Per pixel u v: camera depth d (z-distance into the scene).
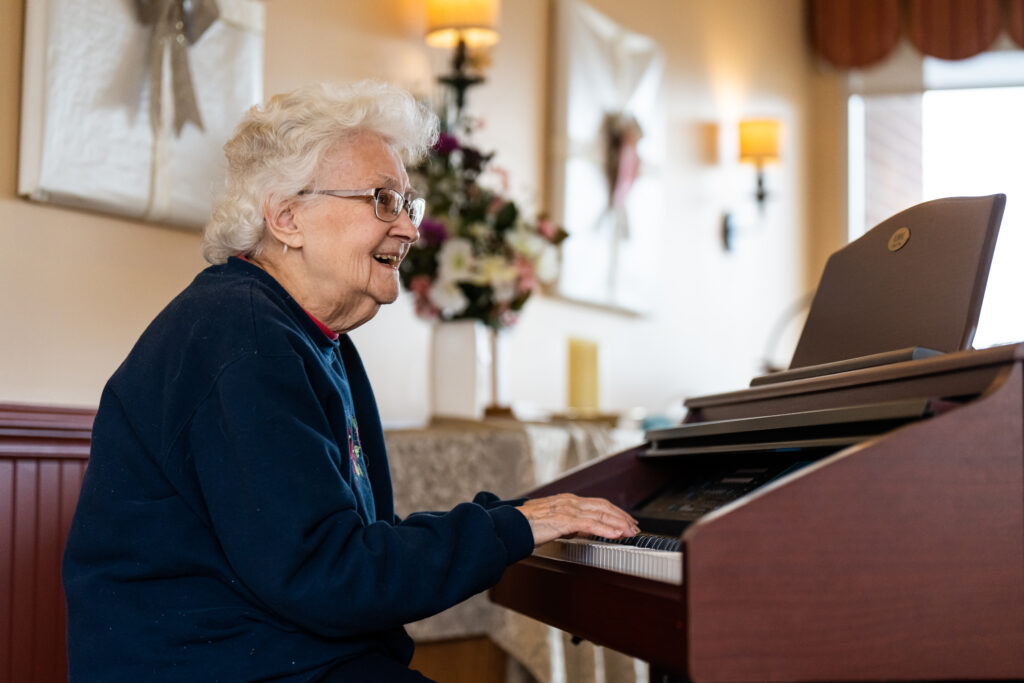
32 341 2.18
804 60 6.19
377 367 3.13
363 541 1.31
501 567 1.39
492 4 3.27
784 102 6.00
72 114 2.21
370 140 1.56
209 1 2.51
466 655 2.54
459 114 3.27
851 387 1.44
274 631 1.35
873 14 6.06
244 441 1.29
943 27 5.93
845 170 6.21
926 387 1.30
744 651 1.09
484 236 2.92
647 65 4.68
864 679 1.11
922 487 1.14
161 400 1.37
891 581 1.12
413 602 1.31
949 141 6.11
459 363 2.89
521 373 3.82
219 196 1.61
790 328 6.00
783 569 1.10
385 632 1.52
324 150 1.53
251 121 1.58
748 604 1.09
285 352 1.36
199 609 1.34
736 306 5.52
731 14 5.57
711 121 5.36
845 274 1.77
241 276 1.49
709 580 1.09
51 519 2.14
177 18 2.44
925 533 1.13
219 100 2.55
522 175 3.91
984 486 1.15
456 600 1.35
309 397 1.36
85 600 1.36
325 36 3.02
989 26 5.87
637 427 3.52
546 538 1.45
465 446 2.56
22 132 2.16
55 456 2.15
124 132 2.33
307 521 1.27
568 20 4.13
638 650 1.23
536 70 4.01
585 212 4.18
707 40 5.35
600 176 4.29
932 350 1.42
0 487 2.04
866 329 1.66
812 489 1.12
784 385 1.57
